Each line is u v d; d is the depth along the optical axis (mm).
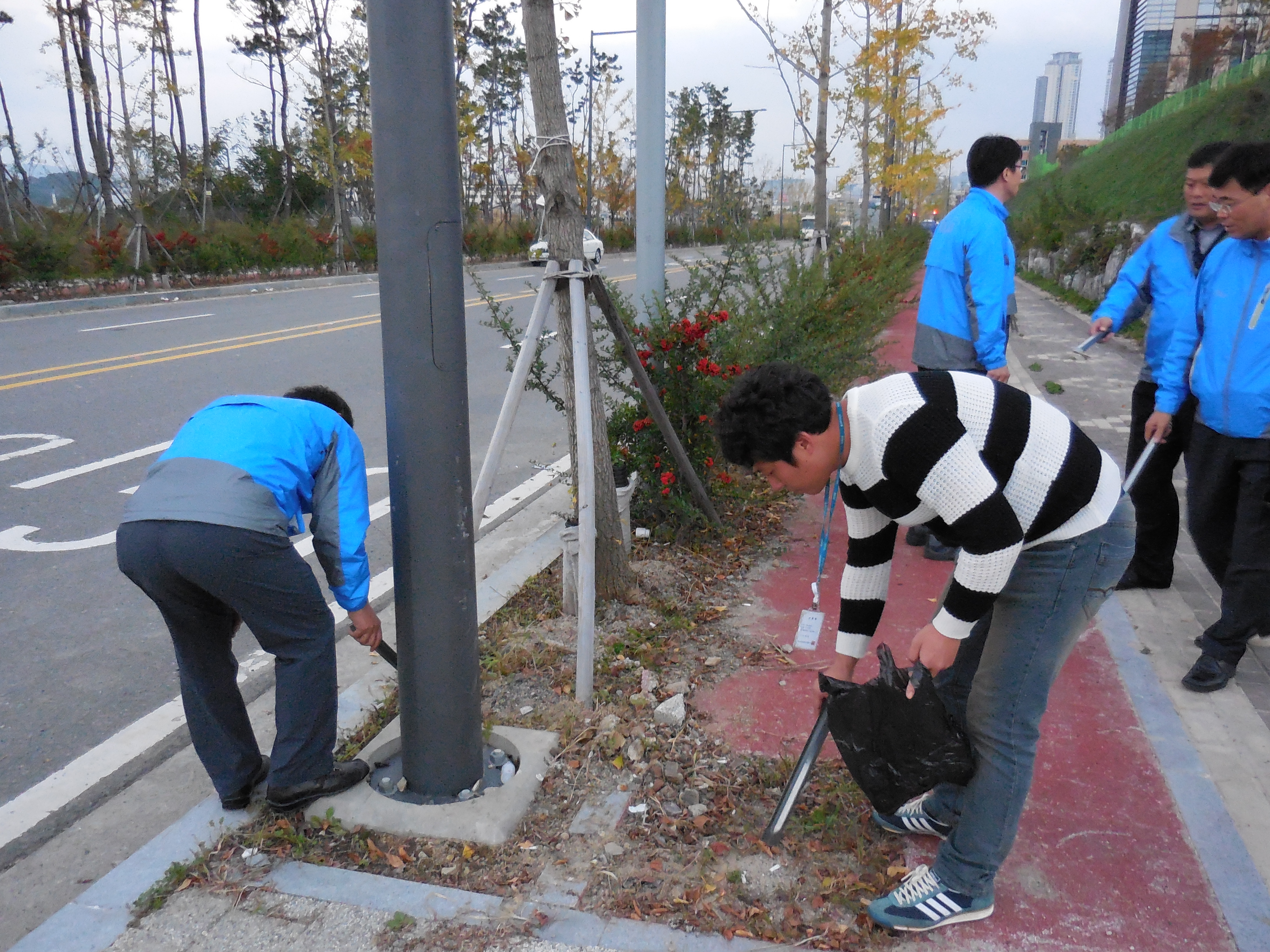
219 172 30266
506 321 4520
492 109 35344
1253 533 3066
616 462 4531
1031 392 8344
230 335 12180
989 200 4016
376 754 2918
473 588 2607
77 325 13203
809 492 2008
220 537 2281
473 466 6543
